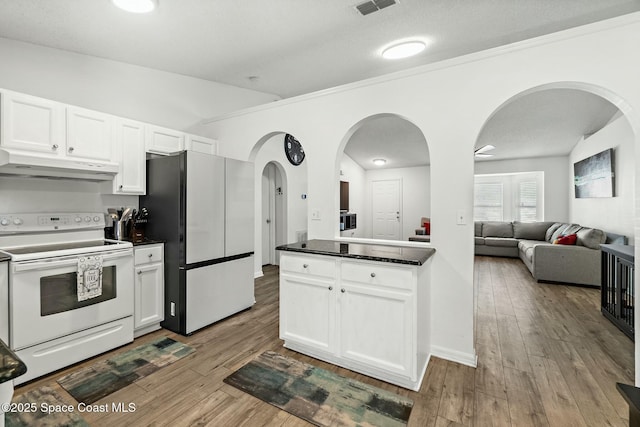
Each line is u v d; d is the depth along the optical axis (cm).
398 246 248
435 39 264
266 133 326
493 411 170
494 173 712
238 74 354
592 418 163
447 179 230
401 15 226
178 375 206
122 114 308
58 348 209
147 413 168
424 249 231
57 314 207
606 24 180
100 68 291
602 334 270
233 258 316
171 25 230
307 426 159
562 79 192
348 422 162
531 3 213
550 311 329
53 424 159
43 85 255
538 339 261
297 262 232
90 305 225
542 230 639
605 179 420
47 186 254
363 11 220
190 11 212
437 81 232
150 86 330
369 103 261
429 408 173
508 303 356
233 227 315
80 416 165
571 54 190
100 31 235
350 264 208
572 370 211
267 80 377
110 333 238
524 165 682
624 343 252
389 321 194
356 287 206
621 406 173
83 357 221
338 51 287
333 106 280
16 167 221
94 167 246
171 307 279
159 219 287
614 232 404
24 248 226
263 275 489
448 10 220
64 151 236
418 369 193
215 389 190
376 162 780
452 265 229
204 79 378
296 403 177
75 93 274
